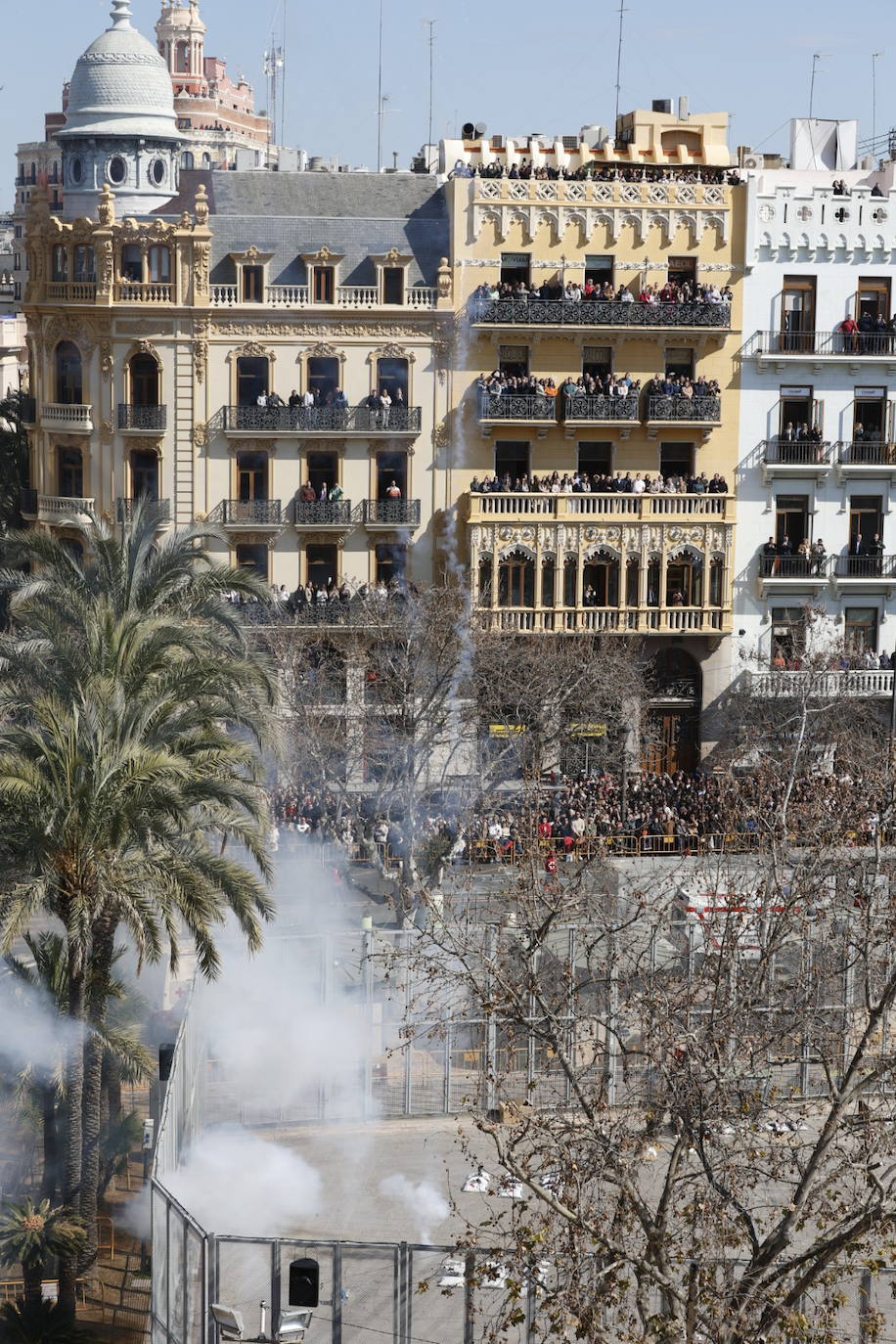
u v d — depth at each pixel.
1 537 85.38
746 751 134.88
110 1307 74.31
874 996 74.19
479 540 143.00
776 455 148.00
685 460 148.12
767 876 74.94
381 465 144.75
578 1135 67.56
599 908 77.19
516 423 143.00
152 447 142.12
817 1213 57.09
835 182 152.88
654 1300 65.06
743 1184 58.97
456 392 144.38
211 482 142.88
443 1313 68.88
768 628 149.88
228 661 77.88
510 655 131.88
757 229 146.12
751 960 73.56
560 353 145.38
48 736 73.50
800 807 83.56
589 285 144.00
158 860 72.94
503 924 72.38
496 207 143.12
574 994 66.44
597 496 144.12
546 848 99.50
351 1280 71.62
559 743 135.25
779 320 147.50
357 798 128.38
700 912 78.50
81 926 71.06
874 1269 54.53
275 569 144.00
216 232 142.62
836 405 148.88
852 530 150.88
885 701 141.00
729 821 91.50
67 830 71.44
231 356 141.62
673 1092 57.44
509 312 142.12
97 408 142.88
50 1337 70.25
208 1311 64.50
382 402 142.38
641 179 147.88
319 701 129.50
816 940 74.81
